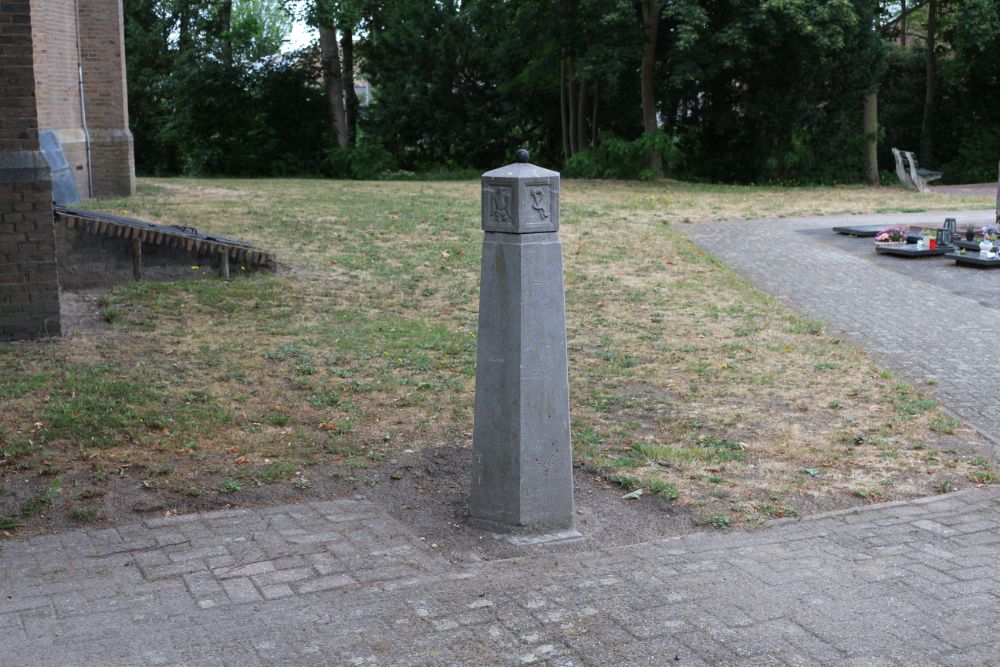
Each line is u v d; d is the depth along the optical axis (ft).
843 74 108.37
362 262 45.55
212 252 40.32
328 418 24.17
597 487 20.26
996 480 20.67
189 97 126.62
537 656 12.35
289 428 23.39
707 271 46.44
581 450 22.22
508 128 132.46
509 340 17.48
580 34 106.73
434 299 39.11
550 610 13.79
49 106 61.87
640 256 49.83
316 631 13.07
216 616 13.57
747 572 15.40
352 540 16.88
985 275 46.44
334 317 35.24
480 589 14.64
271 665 12.06
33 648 12.47
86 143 66.23
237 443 22.12
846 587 14.74
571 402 26.00
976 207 79.20
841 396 26.81
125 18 137.28
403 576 15.25
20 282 30.40
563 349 17.80
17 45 29.35
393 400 25.84
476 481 18.07
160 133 132.87
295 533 17.19
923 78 135.23
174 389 25.93
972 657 12.37
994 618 13.57
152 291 37.17
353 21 122.31
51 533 17.25
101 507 18.37
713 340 33.27
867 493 19.77
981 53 125.39
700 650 12.50
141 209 59.47
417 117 133.39
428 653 12.42
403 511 18.75
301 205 65.26
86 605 13.96
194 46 128.36
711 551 16.57
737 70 110.42
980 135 131.75
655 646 12.62
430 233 54.80
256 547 16.46
